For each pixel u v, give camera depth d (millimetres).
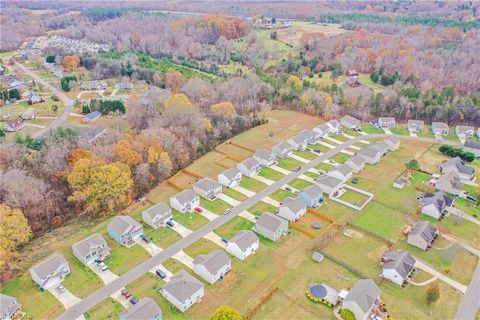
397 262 71500
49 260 71938
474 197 95250
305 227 85688
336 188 97812
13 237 75750
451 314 64188
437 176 104562
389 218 88688
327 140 128375
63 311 64938
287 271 73375
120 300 67062
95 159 96000
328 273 72938
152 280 71375
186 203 90438
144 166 99250
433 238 80875
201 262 70938
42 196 89188
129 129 125250
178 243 80812
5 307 62969
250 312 64312
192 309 65250
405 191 99000
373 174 107375
